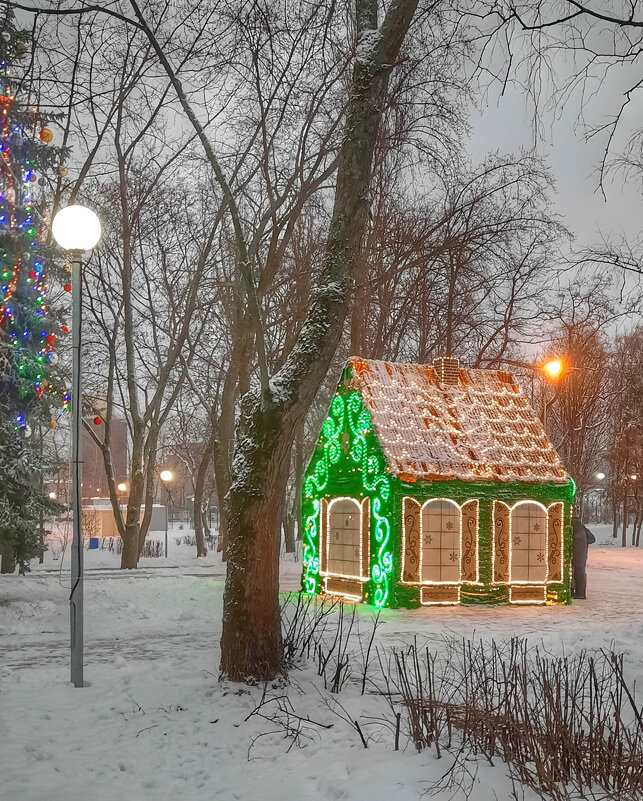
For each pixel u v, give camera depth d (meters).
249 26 15.50
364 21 10.88
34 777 6.85
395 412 19.03
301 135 19.50
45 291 17.88
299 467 40.34
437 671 10.09
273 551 9.86
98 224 10.84
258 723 8.19
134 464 29.27
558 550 19.39
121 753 7.57
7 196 16.77
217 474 30.56
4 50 17.11
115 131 25.47
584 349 38.16
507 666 10.12
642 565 34.59
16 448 17.14
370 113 10.55
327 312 10.33
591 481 56.00
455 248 24.47
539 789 5.55
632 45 9.16
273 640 9.72
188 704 8.94
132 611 17.25
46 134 14.97
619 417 45.91
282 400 9.91
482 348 29.31
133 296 31.58
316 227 28.58
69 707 9.05
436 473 18.11
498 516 18.92
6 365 16.50
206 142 10.75
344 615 16.16
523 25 9.23
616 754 5.75
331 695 9.02
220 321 30.83
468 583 18.47
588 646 12.18
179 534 66.38
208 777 6.99
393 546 17.78
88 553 41.12
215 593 19.91
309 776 6.75
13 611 16.50
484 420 20.03
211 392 39.12
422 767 6.32
